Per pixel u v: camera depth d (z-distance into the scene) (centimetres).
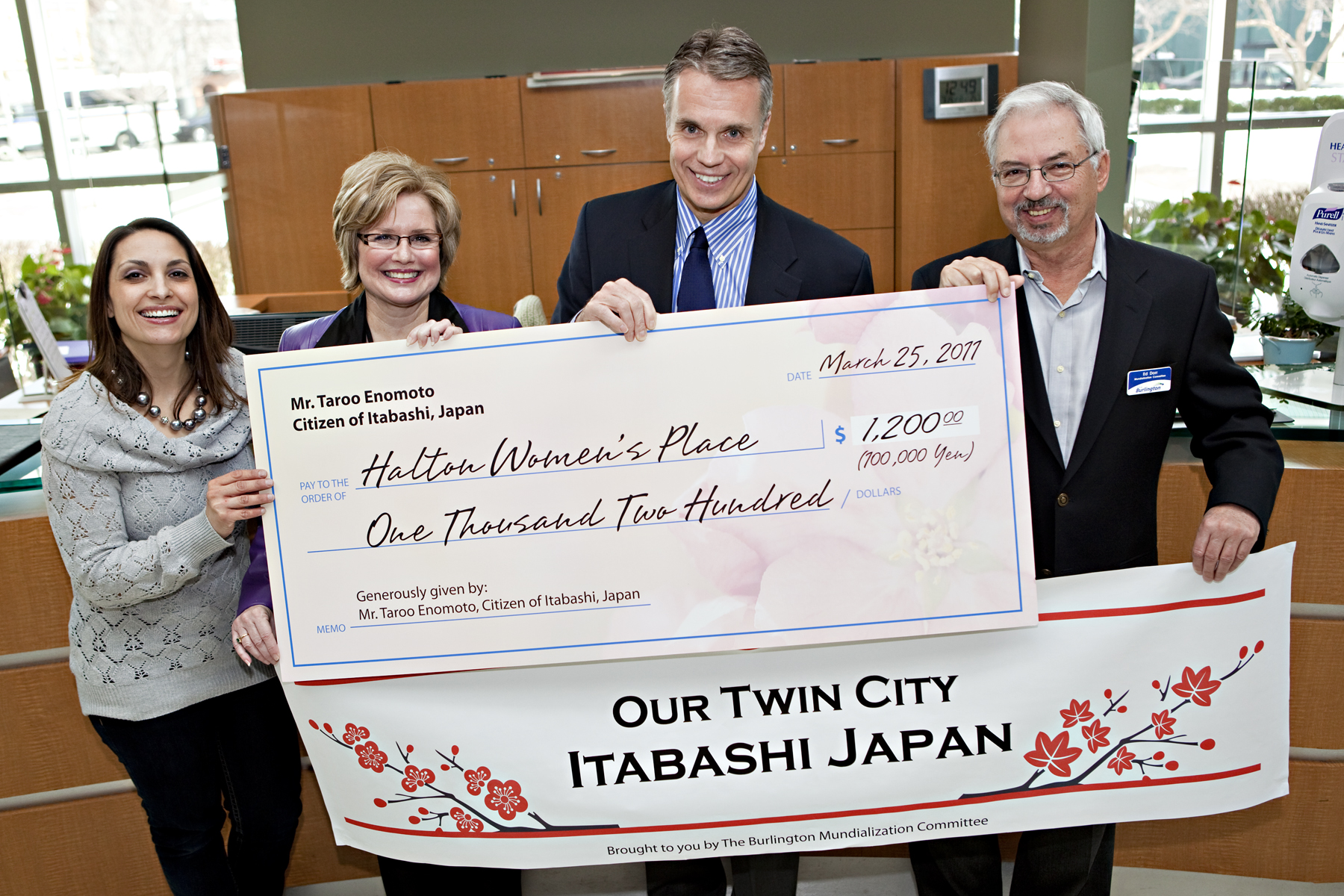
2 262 321
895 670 157
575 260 193
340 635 149
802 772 161
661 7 554
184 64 599
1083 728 159
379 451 145
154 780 168
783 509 145
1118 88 287
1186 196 310
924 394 142
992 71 514
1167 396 157
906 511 144
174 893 180
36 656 194
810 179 537
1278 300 286
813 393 142
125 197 346
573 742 159
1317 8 583
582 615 148
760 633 147
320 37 556
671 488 145
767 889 187
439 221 167
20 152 328
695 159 166
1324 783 200
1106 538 159
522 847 165
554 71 541
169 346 158
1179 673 158
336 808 166
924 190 534
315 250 542
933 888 189
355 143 528
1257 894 207
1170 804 163
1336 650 190
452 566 147
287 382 144
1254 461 152
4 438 219
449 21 555
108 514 153
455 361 143
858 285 182
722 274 182
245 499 144
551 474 145
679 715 158
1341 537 184
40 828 204
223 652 167
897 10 553
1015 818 163
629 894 219
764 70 165
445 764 161
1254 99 298
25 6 580
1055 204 151
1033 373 159
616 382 143
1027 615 145
